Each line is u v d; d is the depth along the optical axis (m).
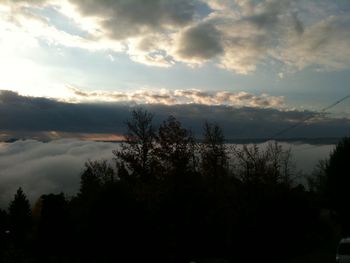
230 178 44.41
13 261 54.88
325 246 46.34
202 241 42.31
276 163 45.25
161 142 47.50
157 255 39.62
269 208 38.59
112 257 38.22
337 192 49.31
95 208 38.28
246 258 37.84
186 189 43.31
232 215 39.59
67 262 49.03
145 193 42.62
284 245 38.41
